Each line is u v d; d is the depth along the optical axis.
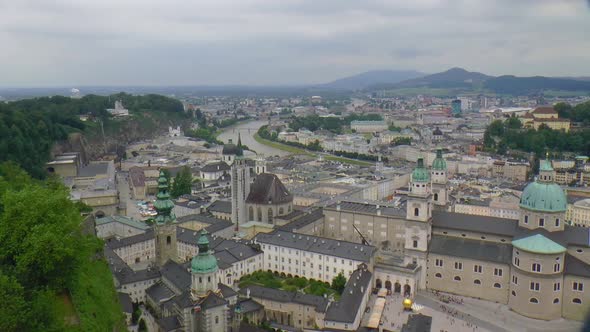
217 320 168.62
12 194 128.25
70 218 131.75
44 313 108.06
